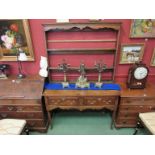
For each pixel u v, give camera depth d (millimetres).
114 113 2539
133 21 2211
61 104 2439
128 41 2385
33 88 2389
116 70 2633
